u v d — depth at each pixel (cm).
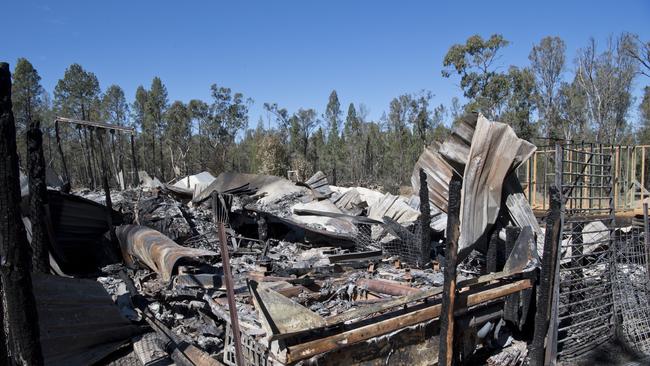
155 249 660
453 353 466
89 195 1773
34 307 293
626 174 1059
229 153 5647
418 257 777
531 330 566
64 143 4594
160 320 541
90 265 864
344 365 362
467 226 501
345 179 5078
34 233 589
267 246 963
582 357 549
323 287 570
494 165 512
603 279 631
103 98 5141
